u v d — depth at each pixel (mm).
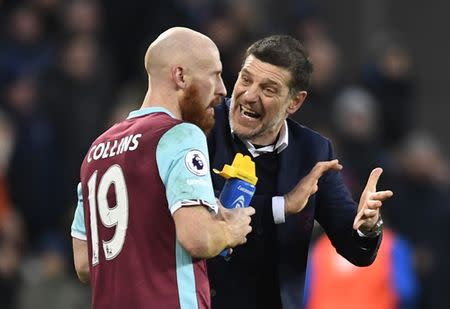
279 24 43438
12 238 35719
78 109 37781
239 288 18656
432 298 38656
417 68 47000
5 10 40531
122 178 16750
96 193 17062
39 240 37062
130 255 16594
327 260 30328
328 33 46688
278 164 18781
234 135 18672
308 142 19016
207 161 16609
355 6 46812
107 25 41688
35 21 39844
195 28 40750
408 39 47156
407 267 30453
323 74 39938
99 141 17312
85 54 38281
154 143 16625
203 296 16688
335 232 19047
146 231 16547
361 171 38219
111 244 16812
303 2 44188
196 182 16344
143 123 16875
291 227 18656
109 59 40406
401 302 30438
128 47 41875
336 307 30125
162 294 16453
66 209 37219
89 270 17422
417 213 38844
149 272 16516
